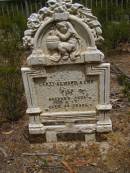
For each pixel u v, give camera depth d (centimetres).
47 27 246
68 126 275
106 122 271
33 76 258
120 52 500
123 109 325
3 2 643
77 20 243
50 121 274
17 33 505
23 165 255
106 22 535
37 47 250
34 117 272
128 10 569
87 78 261
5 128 303
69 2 247
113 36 500
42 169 250
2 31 510
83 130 274
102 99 264
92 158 257
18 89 331
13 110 312
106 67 253
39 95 268
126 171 241
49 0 244
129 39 520
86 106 271
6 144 280
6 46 416
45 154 265
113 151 262
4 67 345
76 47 249
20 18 542
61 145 275
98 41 252
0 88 317
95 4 609
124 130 288
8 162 259
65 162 254
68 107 272
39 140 280
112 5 572
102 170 244
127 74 414
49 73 260
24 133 292
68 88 265
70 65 256
